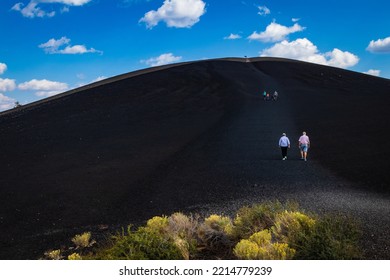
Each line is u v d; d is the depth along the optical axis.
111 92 51.25
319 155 17.25
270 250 5.60
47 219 10.63
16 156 20.83
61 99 51.12
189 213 9.88
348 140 20.06
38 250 8.40
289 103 39.38
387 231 6.94
